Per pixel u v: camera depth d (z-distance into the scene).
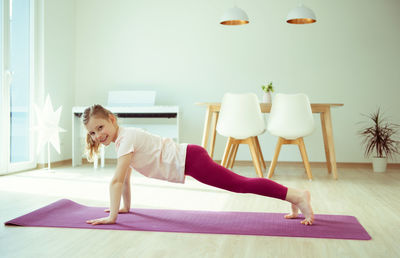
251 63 5.52
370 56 5.31
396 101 5.26
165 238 1.88
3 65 4.23
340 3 5.36
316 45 5.40
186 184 3.70
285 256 1.63
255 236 1.91
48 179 3.97
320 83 5.39
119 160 2.12
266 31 5.49
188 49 5.65
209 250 1.71
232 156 5.02
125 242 1.81
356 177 4.29
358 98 5.33
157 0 5.71
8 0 4.31
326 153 4.66
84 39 5.83
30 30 4.79
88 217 2.26
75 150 5.24
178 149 2.15
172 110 5.11
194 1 5.63
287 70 5.45
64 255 1.64
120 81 5.79
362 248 1.73
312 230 2.01
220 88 5.59
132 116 5.31
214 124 4.77
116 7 5.79
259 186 2.08
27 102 4.73
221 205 2.72
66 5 5.52
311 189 3.47
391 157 5.13
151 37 5.73
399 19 5.26
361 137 5.32
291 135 4.03
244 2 5.54
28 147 4.77
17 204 2.72
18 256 1.62
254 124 4.10
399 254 1.65
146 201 2.86
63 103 5.43
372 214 2.46
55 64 5.21
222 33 5.58
